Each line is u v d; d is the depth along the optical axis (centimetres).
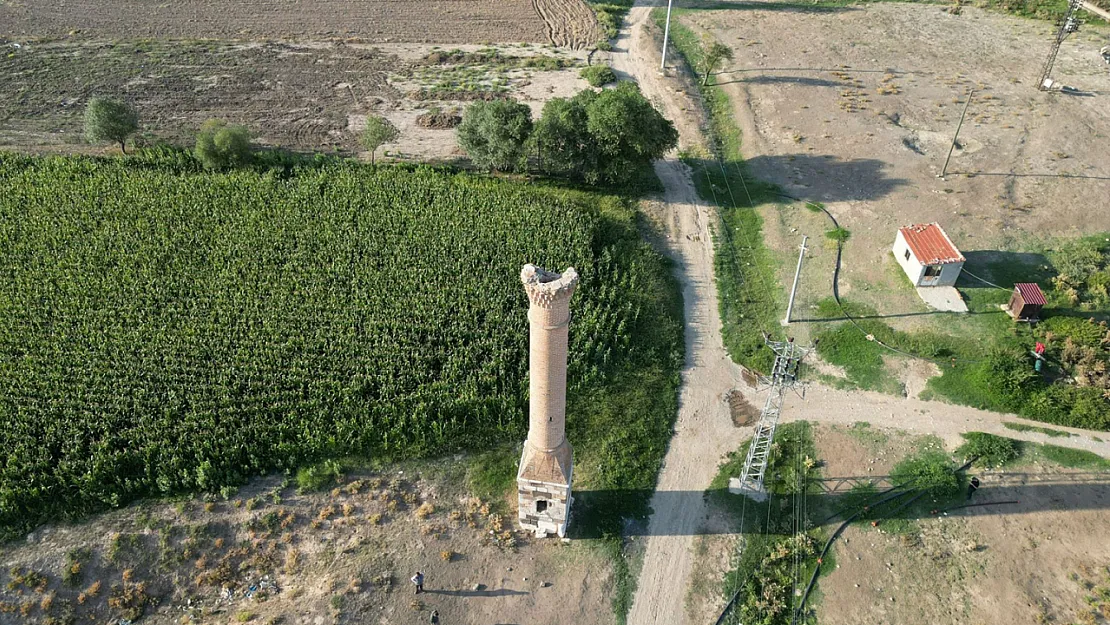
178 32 10738
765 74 9719
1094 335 5466
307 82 9456
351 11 11619
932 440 4825
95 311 5531
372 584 3997
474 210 6712
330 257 6156
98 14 11225
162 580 4022
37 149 7725
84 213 6512
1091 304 5844
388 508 4381
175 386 4972
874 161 7781
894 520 4356
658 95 9294
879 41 10700
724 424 5009
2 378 4959
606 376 5297
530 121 7188
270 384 5028
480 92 9231
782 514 4400
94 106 7300
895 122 8556
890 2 12169
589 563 4134
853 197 7225
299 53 10194
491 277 5953
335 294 5759
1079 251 6162
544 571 4094
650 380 5303
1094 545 4194
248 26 10994
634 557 4178
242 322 5462
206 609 3931
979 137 8181
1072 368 5278
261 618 3844
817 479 4597
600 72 9481
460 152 8000
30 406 4756
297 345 5334
